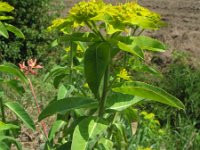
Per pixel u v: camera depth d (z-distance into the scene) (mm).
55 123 358
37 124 556
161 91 294
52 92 739
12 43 929
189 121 620
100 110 314
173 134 632
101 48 300
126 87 299
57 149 321
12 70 342
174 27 1387
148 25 293
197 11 1664
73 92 381
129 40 302
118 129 341
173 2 1845
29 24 956
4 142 338
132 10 302
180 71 775
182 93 739
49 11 992
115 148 398
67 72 389
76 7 304
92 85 299
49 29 347
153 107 685
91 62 300
